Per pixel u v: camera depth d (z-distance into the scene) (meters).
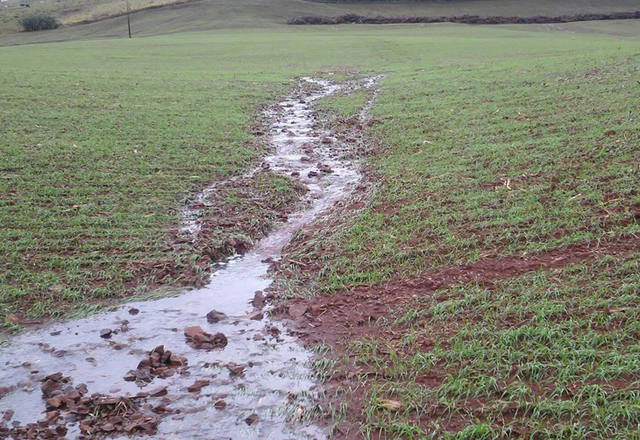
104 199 10.41
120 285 7.59
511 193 9.88
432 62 30.34
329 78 26.47
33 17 86.62
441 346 6.08
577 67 21.14
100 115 16.97
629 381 5.32
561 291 6.82
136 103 19.06
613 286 6.89
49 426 5.14
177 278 7.84
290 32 62.91
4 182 11.05
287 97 21.81
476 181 10.61
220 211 10.07
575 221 8.60
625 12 76.56
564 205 9.16
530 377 5.50
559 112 14.88
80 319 6.89
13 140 13.86
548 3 83.25
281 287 7.52
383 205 10.03
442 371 5.69
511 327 6.23
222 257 8.54
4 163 12.03
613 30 64.94
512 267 7.59
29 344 6.41
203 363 6.01
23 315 6.95
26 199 10.30
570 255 7.75
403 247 8.34
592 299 6.59
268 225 9.63
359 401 5.37
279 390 5.57
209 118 17.14
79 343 6.42
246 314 6.96
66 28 84.69
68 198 10.43
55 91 20.53
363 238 8.75
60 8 105.19
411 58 33.19
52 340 6.49
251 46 41.25
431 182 10.88
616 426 4.79
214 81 24.55
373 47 39.16
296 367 5.90
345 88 23.67
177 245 8.69
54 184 11.09
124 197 10.55
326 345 6.24
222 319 6.86
